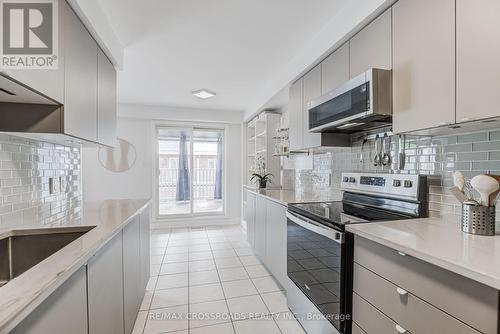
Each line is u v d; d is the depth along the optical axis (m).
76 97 1.47
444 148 1.48
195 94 3.77
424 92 1.25
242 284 2.54
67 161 2.28
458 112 1.10
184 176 5.06
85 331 1.00
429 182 1.56
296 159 3.45
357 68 1.71
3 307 0.58
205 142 5.21
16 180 1.54
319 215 1.67
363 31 1.65
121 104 4.41
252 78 3.15
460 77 1.09
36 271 0.78
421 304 0.96
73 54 1.43
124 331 1.57
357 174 2.07
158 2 1.70
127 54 2.45
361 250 1.30
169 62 2.65
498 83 0.96
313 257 1.70
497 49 0.96
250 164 4.97
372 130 2.06
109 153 4.52
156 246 3.73
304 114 2.46
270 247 2.70
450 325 0.86
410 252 0.98
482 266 0.79
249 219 3.69
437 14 1.18
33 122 1.29
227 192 5.17
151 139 4.71
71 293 0.89
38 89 1.10
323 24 1.96
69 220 1.56
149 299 2.25
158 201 4.84
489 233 1.15
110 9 1.77
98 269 1.14
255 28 2.01
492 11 0.98
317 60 2.15
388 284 1.12
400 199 1.67
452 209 1.42
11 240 1.34
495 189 1.13
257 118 4.29
